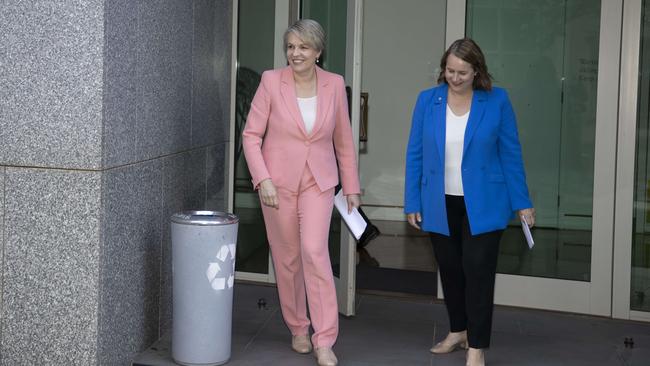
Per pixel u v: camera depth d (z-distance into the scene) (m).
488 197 4.23
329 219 4.32
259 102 4.31
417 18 8.48
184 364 4.28
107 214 3.97
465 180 4.22
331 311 4.30
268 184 4.22
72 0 3.84
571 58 5.55
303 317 4.59
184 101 4.96
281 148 4.29
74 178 3.90
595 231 5.52
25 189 3.94
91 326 3.95
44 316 3.98
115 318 4.13
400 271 6.73
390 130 8.66
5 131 3.94
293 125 4.24
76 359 3.97
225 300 4.27
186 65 4.96
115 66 3.98
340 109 4.38
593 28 5.50
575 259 5.61
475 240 4.23
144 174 4.39
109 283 4.04
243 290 5.89
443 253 4.45
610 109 5.45
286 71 4.32
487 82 4.21
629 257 5.46
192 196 5.18
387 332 5.04
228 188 6.05
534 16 5.60
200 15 5.20
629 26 5.37
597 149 5.49
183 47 4.90
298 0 5.79
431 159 4.31
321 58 5.54
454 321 4.62
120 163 4.09
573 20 5.53
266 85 4.30
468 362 4.29
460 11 5.67
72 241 3.92
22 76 3.90
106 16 3.86
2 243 3.98
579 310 5.58
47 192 3.93
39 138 3.91
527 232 4.31
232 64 5.98
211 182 5.58
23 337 4.01
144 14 4.30
